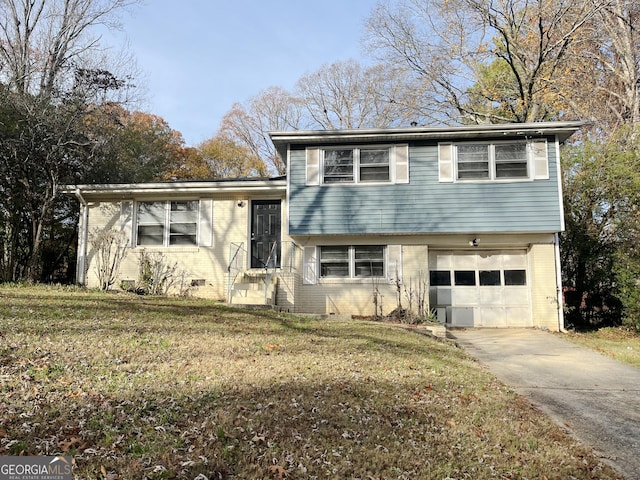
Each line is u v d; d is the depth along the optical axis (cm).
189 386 605
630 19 2228
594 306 1633
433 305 1545
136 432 462
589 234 1603
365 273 1531
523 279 1537
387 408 586
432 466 443
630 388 802
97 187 1606
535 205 1433
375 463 438
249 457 429
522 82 2305
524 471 451
